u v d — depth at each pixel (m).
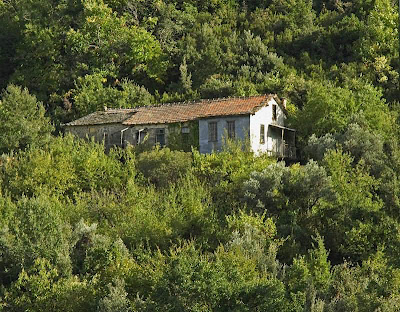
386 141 179.62
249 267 106.62
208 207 140.88
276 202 144.25
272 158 174.00
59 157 169.12
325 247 135.62
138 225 134.62
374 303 90.44
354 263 131.12
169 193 154.38
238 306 91.69
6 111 194.12
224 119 184.12
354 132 174.62
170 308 90.69
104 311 95.44
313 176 144.88
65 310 104.25
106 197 153.88
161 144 191.88
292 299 97.75
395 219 133.38
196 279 92.38
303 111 198.88
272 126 190.75
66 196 154.50
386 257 113.44
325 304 97.50
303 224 141.00
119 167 170.00
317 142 179.62
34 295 107.00
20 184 161.00
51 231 126.50
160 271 103.94
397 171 156.62
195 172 163.12
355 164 166.25
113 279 102.19
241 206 144.75
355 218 136.88
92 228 132.38
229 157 165.00
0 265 121.88
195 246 128.50
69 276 115.69
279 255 129.75
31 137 191.75
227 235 130.88
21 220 127.31
